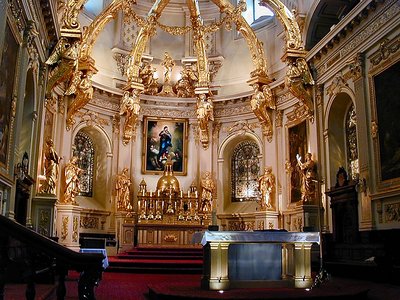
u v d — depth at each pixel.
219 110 23.80
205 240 9.34
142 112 23.33
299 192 19.53
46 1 13.98
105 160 22.42
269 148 21.47
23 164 13.32
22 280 7.19
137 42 21.53
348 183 15.56
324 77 17.91
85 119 21.44
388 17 13.64
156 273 15.55
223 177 23.36
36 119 15.39
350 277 13.55
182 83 23.83
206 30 21.78
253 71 21.28
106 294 9.38
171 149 23.39
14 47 11.44
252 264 10.27
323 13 18.31
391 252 12.18
